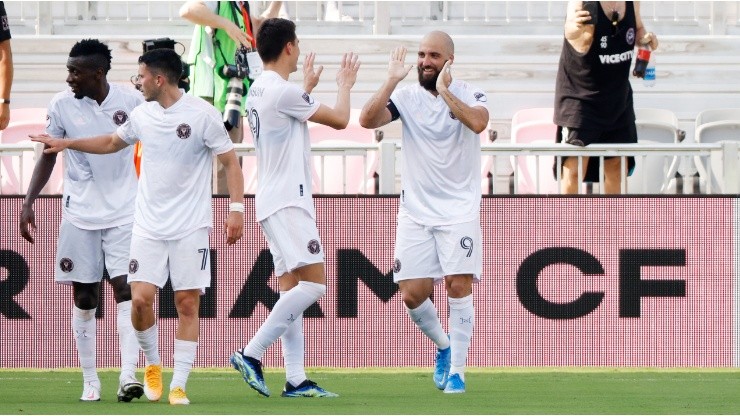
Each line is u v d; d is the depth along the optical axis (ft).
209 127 73.26
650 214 103.86
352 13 154.81
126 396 76.54
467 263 81.41
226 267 102.78
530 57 146.20
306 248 77.20
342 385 91.20
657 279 103.91
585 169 108.88
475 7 154.92
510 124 145.48
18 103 144.66
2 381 93.71
